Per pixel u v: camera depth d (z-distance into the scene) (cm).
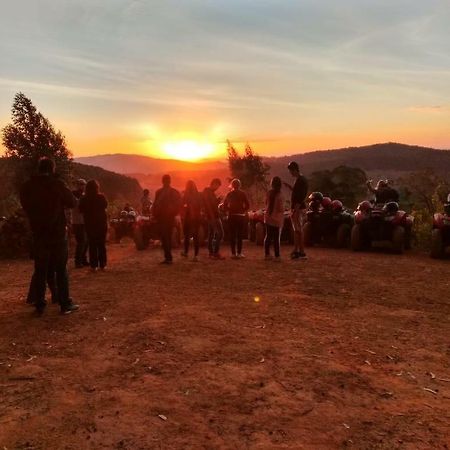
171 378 423
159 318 614
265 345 508
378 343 518
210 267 1034
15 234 1350
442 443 319
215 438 323
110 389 402
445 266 1059
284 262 1104
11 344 522
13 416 357
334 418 352
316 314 635
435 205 1781
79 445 316
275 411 361
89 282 872
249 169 3609
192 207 1145
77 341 529
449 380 423
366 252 1323
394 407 370
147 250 1448
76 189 1069
